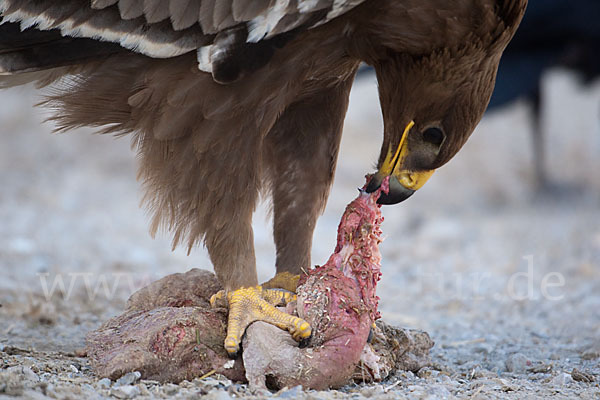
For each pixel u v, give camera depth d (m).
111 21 9.12
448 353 11.41
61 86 9.64
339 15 8.98
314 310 8.45
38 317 12.35
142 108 9.30
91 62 9.38
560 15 23.25
